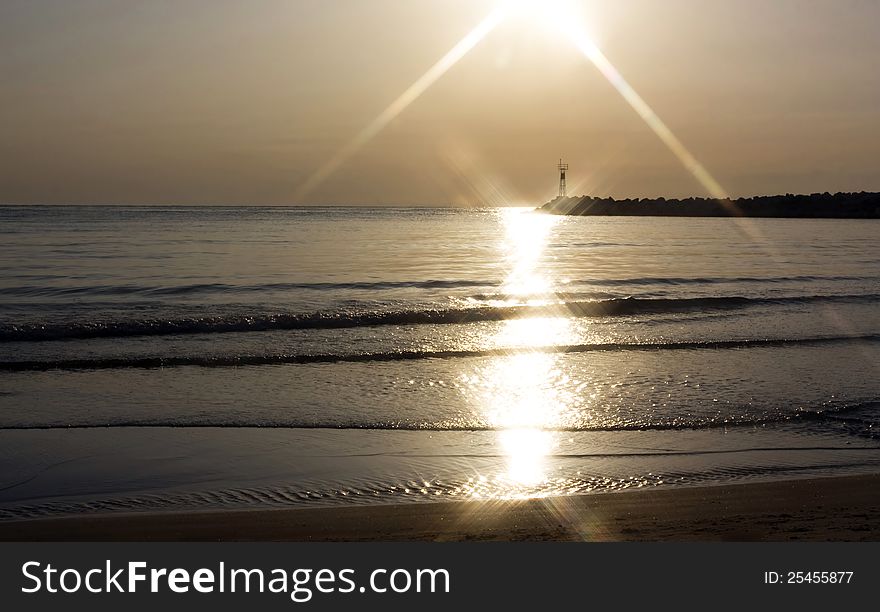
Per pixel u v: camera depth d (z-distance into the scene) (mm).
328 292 26859
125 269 33312
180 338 16906
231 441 9516
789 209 130000
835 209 124812
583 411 11109
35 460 8680
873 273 35219
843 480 8188
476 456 9031
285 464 8664
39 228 65500
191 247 46906
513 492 7801
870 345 16547
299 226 80375
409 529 6719
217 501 7504
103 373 13414
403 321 19641
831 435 10023
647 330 18750
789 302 24219
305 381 12930
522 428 10258
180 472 8367
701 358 15102
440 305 22922
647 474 8406
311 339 16969
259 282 29422
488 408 11242
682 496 7625
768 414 10930
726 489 7867
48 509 7258
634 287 29188
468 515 7105
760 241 63281
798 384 12820
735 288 28844
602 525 6797
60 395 11773
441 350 15711
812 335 17922
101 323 17625
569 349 16047
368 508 7293
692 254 47938
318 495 7695
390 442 9547
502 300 24750
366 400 11672
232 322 18234
